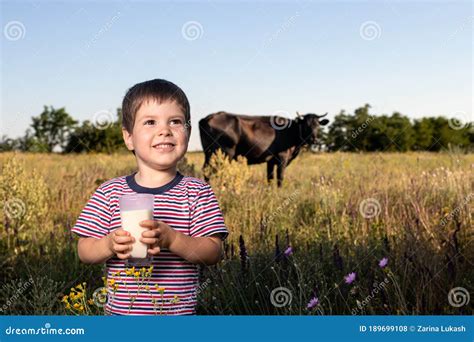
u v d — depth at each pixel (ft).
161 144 6.79
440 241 12.30
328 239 14.26
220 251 6.88
